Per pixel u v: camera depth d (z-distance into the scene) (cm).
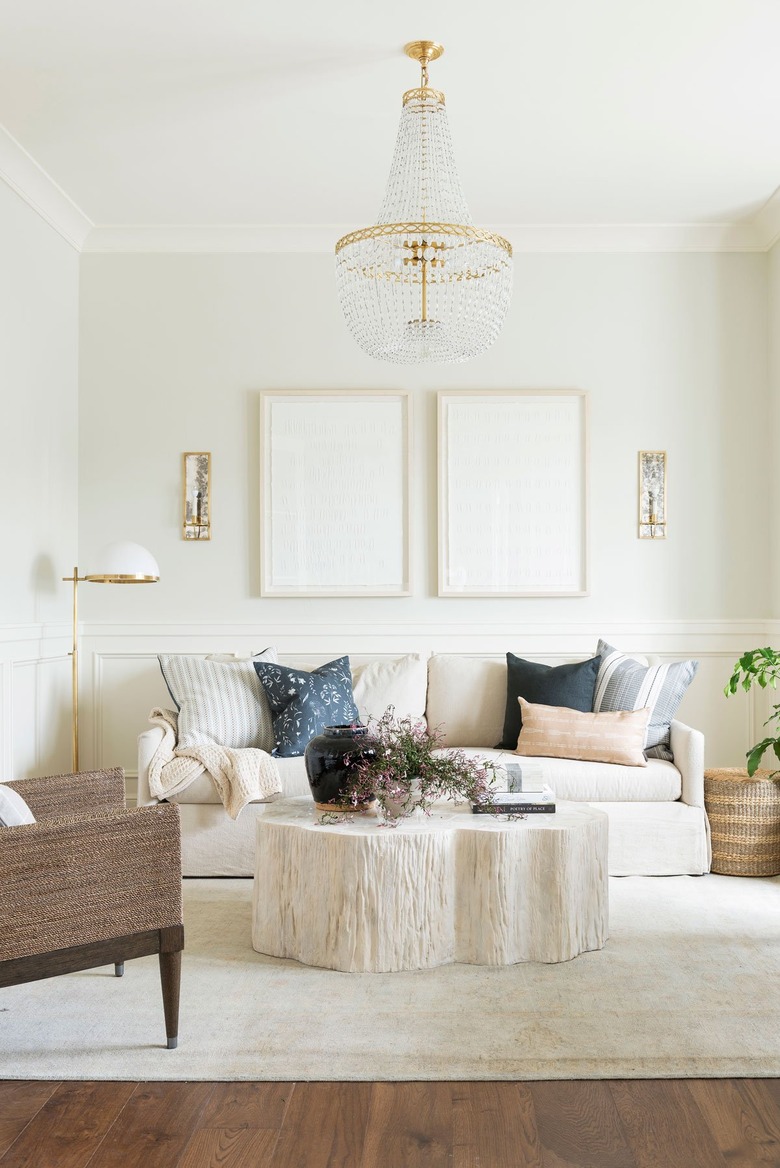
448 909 307
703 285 515
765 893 384
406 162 353
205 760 411
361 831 306
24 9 321
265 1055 246
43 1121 217
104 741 507
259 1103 225
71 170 441
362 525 512
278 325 516
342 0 316
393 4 318
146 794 416
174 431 514
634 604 512
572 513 510
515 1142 209
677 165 439
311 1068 239
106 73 360
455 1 316
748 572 511
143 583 511
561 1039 254
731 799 409
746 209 489
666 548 512
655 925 344
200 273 516
